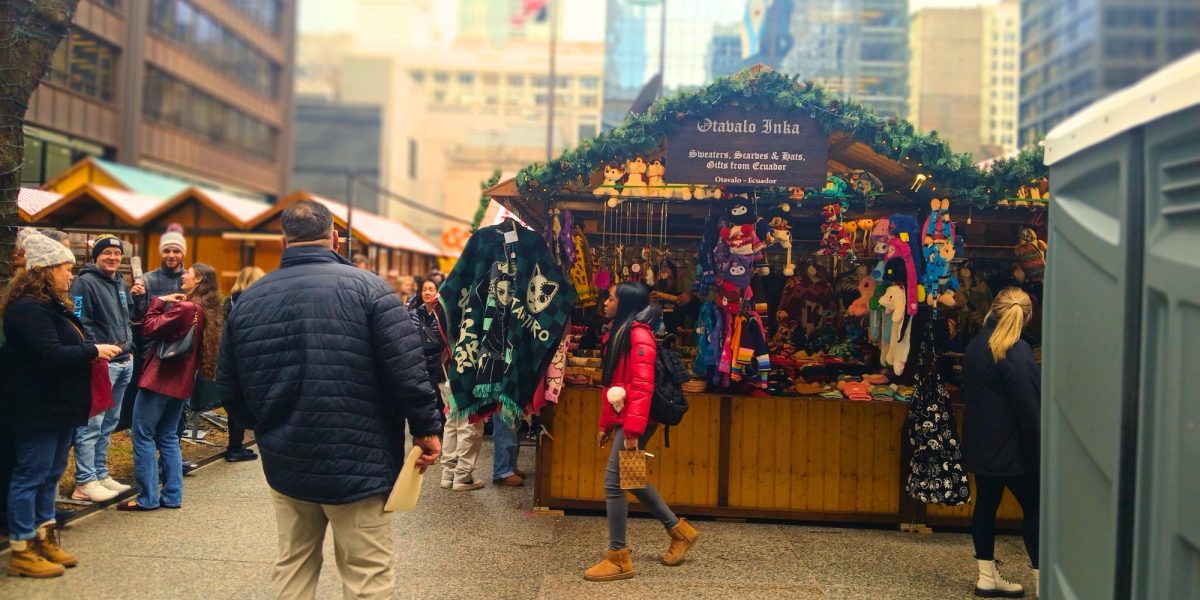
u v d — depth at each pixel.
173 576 4.48
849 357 6.86
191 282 5.96
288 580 3.33
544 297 5.59
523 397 5.55
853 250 6.21
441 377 6.90
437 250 24.22
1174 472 2.02
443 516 5.89
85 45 28.38
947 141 5.52
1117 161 2.33
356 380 3.20
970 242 6.88
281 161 48.19
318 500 3.14
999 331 4.35
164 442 5.81
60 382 4.38
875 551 5.31
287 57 48.62
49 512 4.53
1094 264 2.46
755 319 5.87
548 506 5.97
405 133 83.62
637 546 5.25
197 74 37.56
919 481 5.23
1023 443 4.33
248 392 3.21
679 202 6.30
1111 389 2.31
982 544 4.48
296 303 3.19
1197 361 1.92
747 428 5.96
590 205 6.41
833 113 5.53
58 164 26.98
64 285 4.47
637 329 4.56
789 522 5.96
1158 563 2.08
